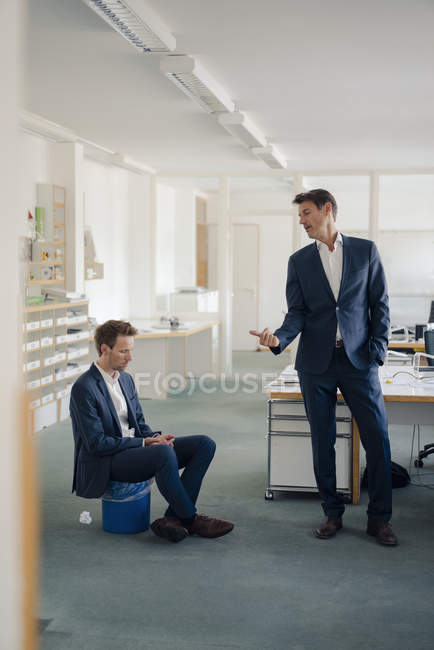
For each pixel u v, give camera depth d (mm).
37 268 6418
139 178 9680
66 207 7105
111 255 9242
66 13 3613
